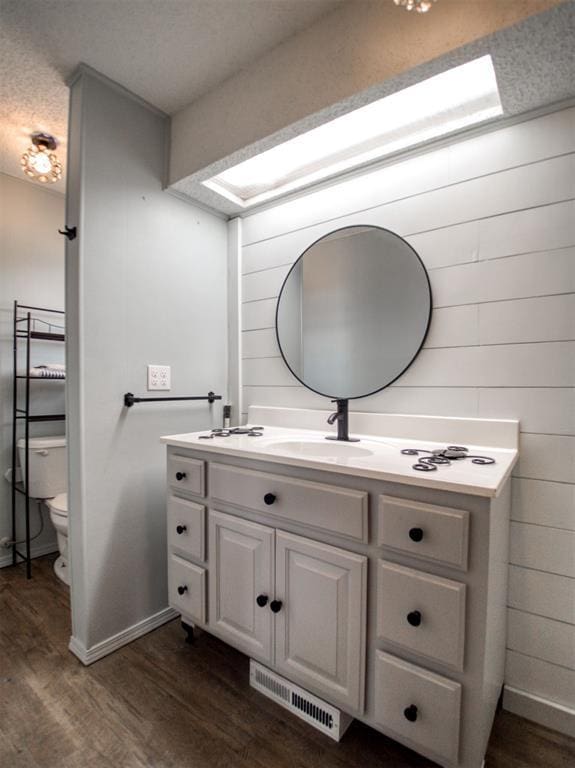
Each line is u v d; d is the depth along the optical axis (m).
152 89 1.59
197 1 1.20
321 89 1.28
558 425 1.23
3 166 2.19
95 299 1.53
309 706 1.22
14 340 2.26
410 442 1.46
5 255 2.29
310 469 1.17
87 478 1.51
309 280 1.81
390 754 1.13
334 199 1.73
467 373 1.39
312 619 1.16
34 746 1.14
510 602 1.29
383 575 1.02
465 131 1.38
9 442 2.31
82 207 1.49
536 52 1.03
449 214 1.43
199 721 1.24
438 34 1.08
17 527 2.35
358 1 1.21
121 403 1.62
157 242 1.76
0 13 1.22
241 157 1.55
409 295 1.52
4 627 1.72
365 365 1.63
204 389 1.98
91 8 1.22
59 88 1.57
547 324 1.25
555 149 1.24
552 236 1.25
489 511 0.89
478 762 0.92
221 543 1.39
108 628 1.56
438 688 0.95
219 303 2.07
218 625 1.41
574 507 1.21
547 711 1.22
